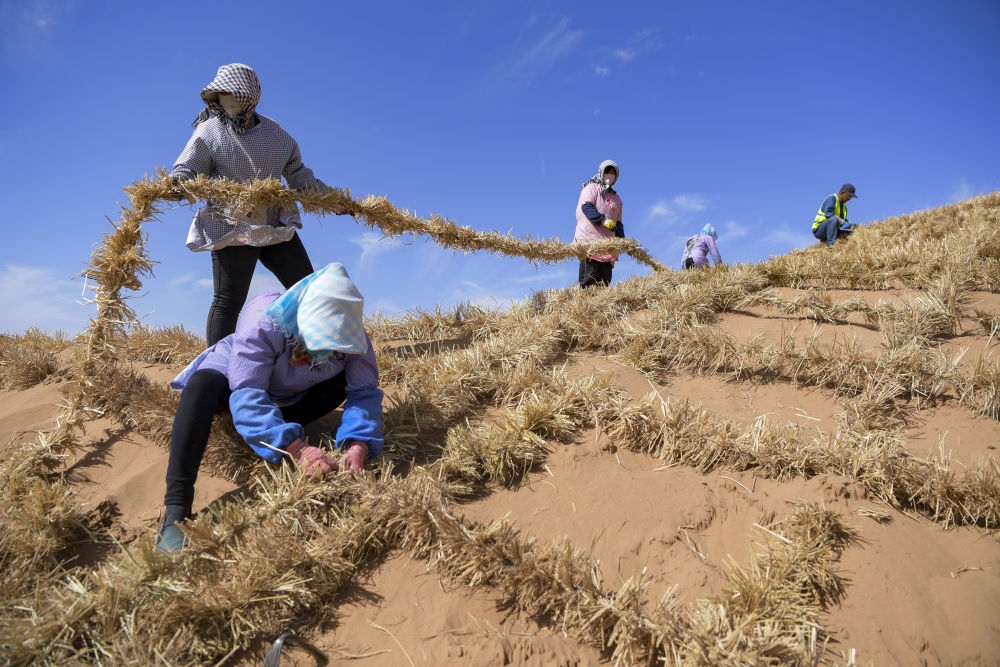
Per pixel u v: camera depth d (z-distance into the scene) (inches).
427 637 80.4
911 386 132.0
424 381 146.6
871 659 74.1
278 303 106.0
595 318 183.8
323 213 165.0
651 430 121.0
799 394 139.8
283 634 77.4
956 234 240.8
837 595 83.9
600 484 109.1
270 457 105.7
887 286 192.7
